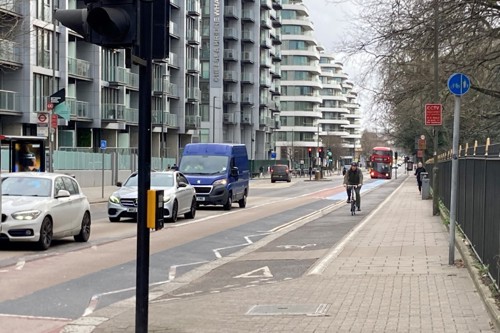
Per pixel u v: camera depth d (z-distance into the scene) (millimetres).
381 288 9602
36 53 45938
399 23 18422
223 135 92375
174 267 12930
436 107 20172
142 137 6539
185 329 7523
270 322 7758
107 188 46906
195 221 23234
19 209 13773
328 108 175000
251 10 96312
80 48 55094
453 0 16594
